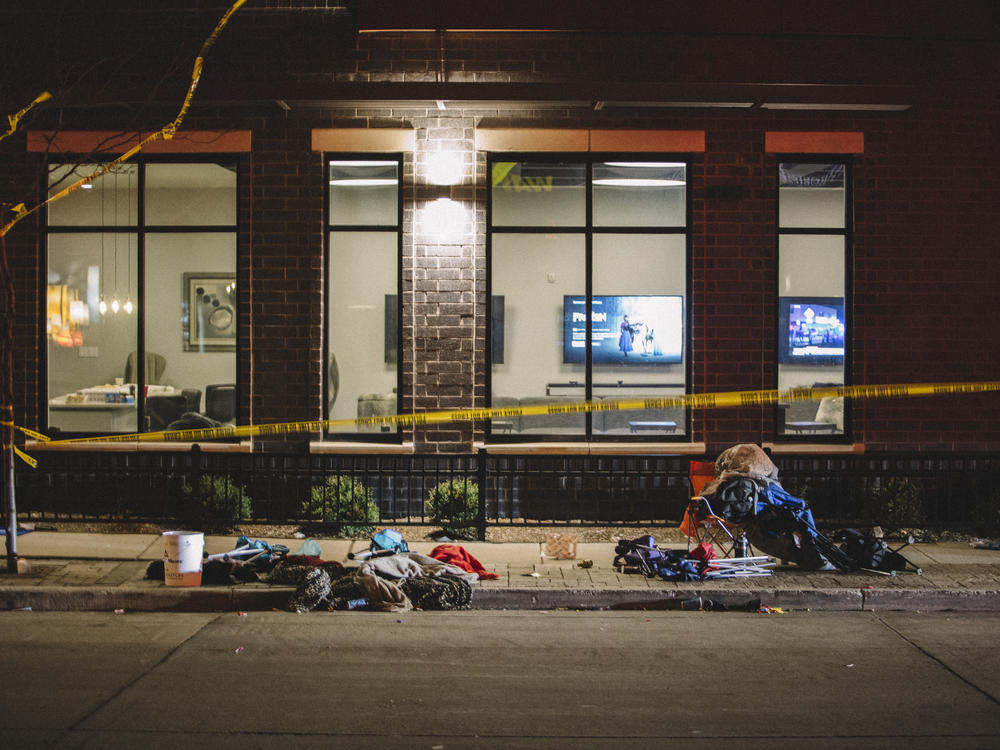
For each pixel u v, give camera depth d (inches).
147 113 455.5
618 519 449.1
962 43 448.5
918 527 411.2
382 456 409.1
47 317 466.9
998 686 230.4
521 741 191.9
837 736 195.9
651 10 433.7
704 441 454.6
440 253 452.8
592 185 460.1
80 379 467.5
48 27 448.1
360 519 420.5
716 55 443.5
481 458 399.2
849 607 315.9
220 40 450.3
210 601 310.2
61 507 446.9
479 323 454.9
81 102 435.2
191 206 463.8
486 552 378.6
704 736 195.5
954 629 286.5
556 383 462.9
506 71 446.0
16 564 329.7
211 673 236.1
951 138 455.2
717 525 360.8
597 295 461.7
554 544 366.0
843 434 459.8
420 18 433.1
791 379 462.6
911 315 457.1
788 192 461.4
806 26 436.1
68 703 211.9
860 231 455.8
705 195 453.4
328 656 252.4
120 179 463.8
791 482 442.9
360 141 451.8
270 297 454.9
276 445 455.2
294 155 453.7
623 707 213.3
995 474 405.1
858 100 434.0
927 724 203.5
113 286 466.3
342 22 448.8
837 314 462.3
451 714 207.6
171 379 466.9
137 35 449.7
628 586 321.1
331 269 461.7
